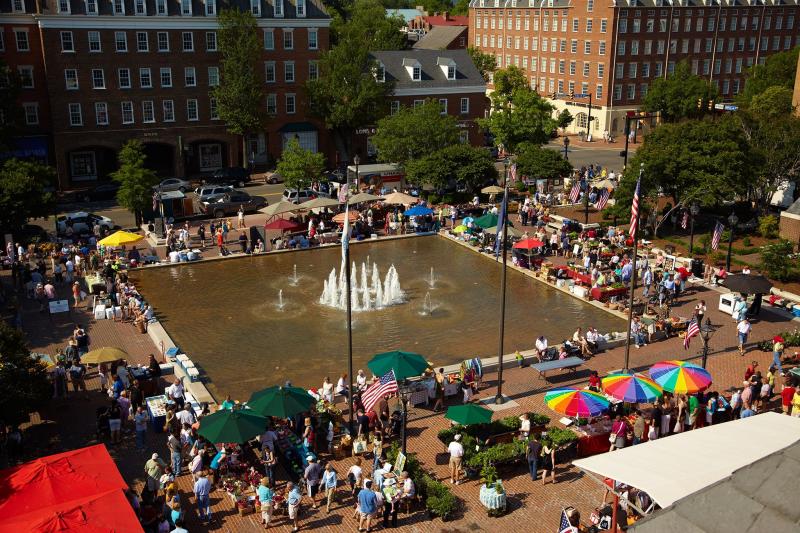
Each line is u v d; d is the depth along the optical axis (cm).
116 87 7175
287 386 2666
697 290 4369
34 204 4925
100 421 2677
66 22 6819
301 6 7788
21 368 2589
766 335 3706
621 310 3978
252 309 4025
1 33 6781
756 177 5350
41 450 2609
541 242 4634
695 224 5619
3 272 4647
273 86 7875
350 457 2603
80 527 1756
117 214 6134
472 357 3434
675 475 1694
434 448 2659
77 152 7469
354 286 4397
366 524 2173
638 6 10275
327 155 8294
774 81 8650
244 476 2442
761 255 4575
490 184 6575
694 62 11012
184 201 5897
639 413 2786
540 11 11588
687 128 5259
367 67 7981
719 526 944
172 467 2459
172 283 4450
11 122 6309
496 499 2239
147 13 7112
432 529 2202
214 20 7394
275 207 5262
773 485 940
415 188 6612
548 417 2805
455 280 4544
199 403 2920
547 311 4031
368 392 2569
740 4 11062
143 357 3431
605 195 5294
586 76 10819
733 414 2809
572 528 2022
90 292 4241
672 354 3500
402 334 3703
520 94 8169
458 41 13075
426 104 6962
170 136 7519
